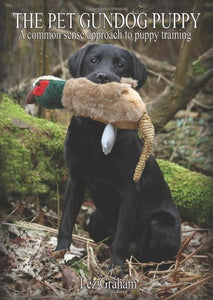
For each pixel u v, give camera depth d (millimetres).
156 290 3152
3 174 4094
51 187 4395
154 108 5141
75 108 3025
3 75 7172
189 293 3109
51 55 6965
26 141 4238
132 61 3518
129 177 3396
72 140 3385
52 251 3443
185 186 4574
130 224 3391
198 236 4434
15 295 2973
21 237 3639
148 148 3008
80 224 4449
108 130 3000
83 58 3502
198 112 6660
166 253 3689
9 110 4441
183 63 5004
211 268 3748
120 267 3289
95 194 3568
